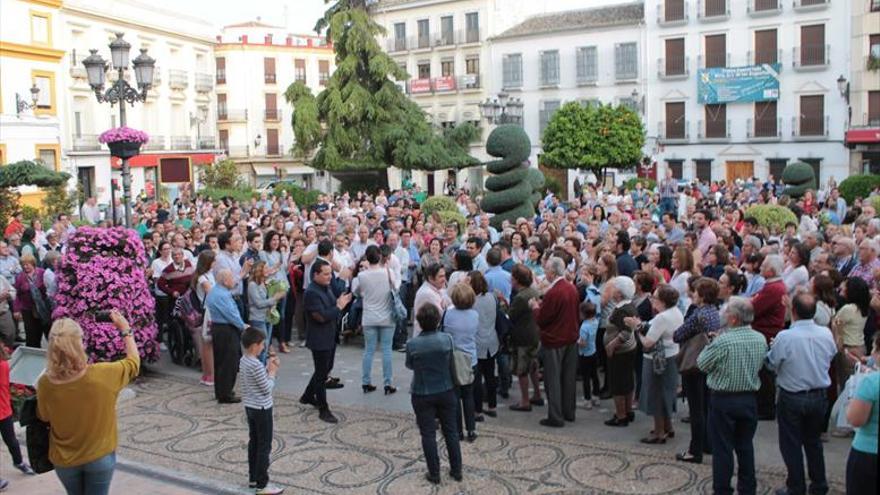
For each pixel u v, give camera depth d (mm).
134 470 7926
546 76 48469
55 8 39156
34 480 7699
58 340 5469
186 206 24406
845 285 8320
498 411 9602
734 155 43406
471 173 51531
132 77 45156
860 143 39500
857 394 5262
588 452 8070
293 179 56781
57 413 5500
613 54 46312
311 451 8328
